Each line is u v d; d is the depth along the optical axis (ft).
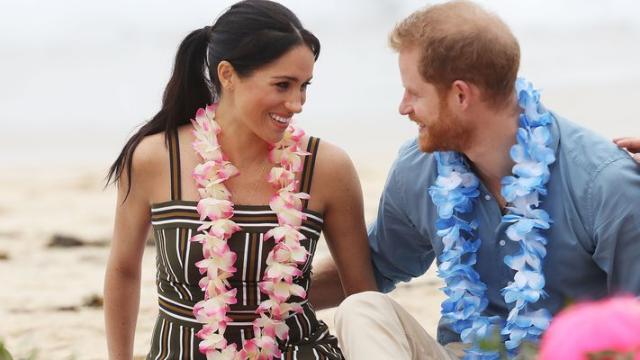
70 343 20.65
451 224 14.15
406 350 13.47
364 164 53.98
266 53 13.69
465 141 13.61
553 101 77.20
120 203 14.96
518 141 13.52
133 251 15.20
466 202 14.07
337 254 15.44
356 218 15.16
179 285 14.34
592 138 13.69
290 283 14.15
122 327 15.52
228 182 14.39
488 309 14.42
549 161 13.47
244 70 13.84
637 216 13.14
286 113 13.94
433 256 15.84
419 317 22.45
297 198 14.38
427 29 13.30
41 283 26.84
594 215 13.38
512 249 13.93
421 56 13.33
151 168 14.57
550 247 13.75
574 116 70.54
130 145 14.73
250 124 14.02
